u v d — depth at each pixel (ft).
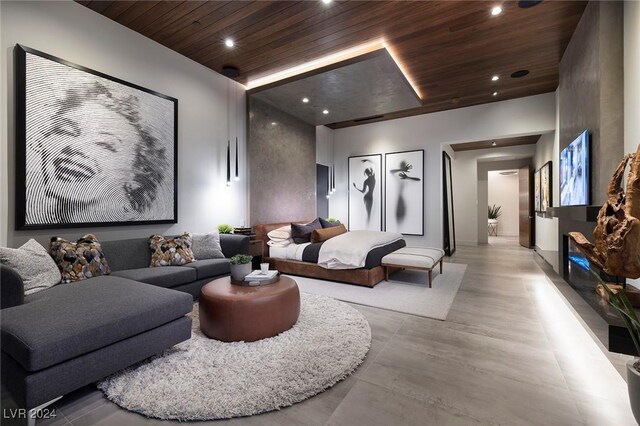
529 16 10.16
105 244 9.74
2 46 8.05
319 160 22.63
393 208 21.61
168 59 12.30
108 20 10.38
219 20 10.52
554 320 8.84
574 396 5.30
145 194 11.29
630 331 4.58
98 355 5.15
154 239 10.85
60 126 9.00
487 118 18.28
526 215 25.81
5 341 4.64
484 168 29.40
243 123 15.90
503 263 17.89
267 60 13.33
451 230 23.06
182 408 4.86
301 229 15.61
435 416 4.83
